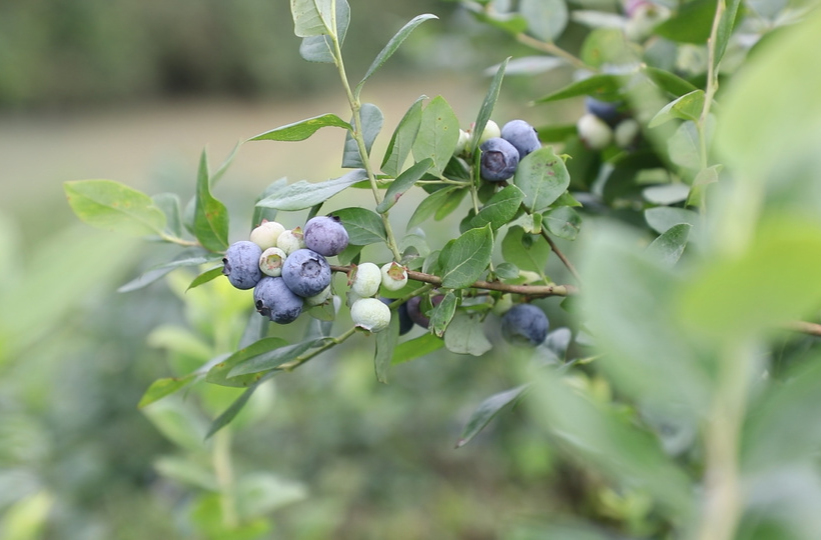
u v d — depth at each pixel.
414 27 0.42
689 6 0.52
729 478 0.26
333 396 1.17
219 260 0.47
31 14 6.11
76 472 0.97
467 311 0.47
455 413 1.15
